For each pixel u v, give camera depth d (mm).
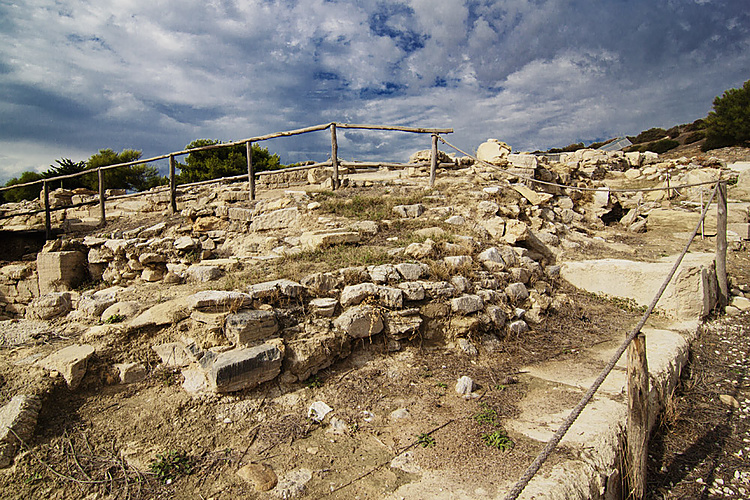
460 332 5574
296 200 8789
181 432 3705
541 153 23453
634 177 15055
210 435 3719
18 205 14852
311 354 4508
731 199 12141
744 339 6438
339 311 5086
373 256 6113
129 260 7527
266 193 10539
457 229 7840
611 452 3352
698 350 6066
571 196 12273
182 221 9367
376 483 3178
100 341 4422
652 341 5781
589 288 7961
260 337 4441
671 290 6973
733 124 22656
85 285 7797
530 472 2143
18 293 8648
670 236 10727
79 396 3936
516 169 11250
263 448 3627
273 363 4273
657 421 4406
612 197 12695
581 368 5293
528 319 6625
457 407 4297
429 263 6090
